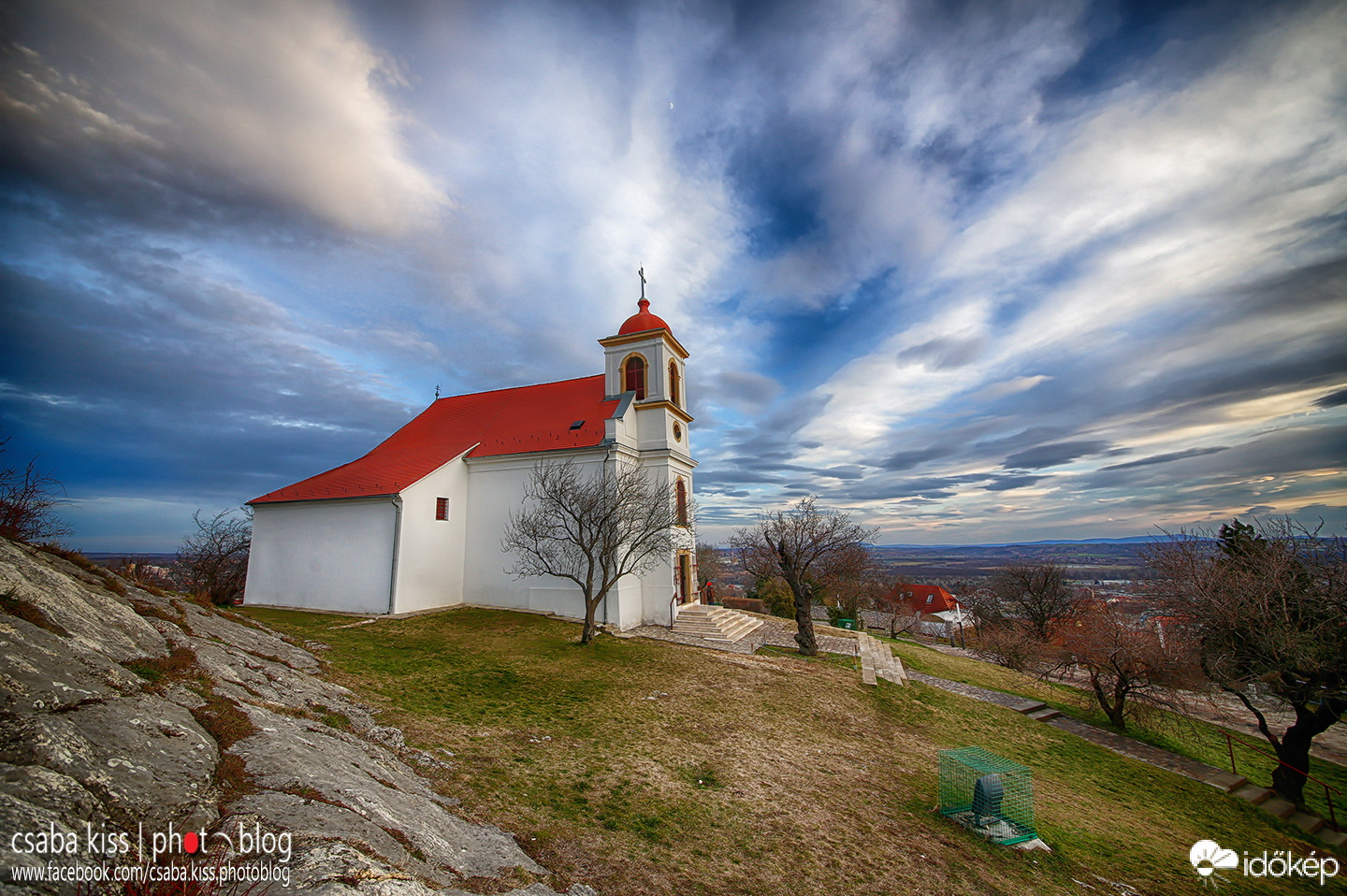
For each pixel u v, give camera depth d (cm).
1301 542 1894
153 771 469
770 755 1239
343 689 1138
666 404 2772
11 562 768
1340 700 1617
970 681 2462
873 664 2302
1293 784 1661
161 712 576
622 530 2333
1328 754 2205
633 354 2891
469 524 2691
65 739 441
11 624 602
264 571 2464
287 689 938
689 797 970
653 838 816
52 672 540
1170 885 1019
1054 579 4134
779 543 2527
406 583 2300
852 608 4706
